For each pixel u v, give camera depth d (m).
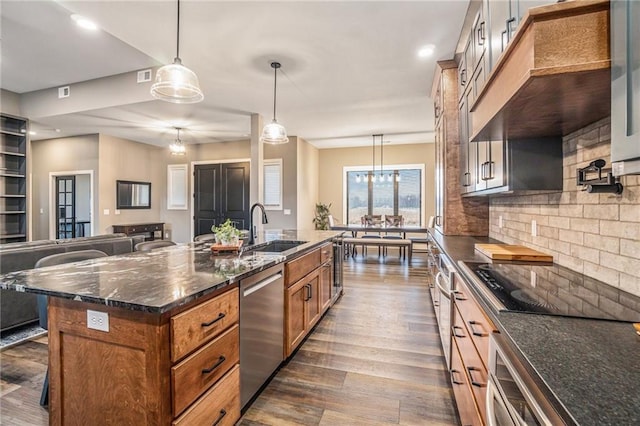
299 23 2.66
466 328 1.55
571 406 0.59
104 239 3.65
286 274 2.30
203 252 2.37
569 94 1.14
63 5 2.42
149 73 4.16
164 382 1.21
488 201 3.37
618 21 0.81
